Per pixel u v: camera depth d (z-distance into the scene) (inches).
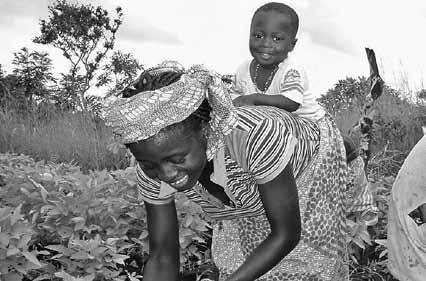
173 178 78.4
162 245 103.5
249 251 111.6
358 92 394.9
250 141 89.7
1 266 152.9
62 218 183.2
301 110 116.7
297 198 94.0
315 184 106.0
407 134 322.7
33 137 375.2
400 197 132.0
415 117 339.6
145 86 78.8
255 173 91.4
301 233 106.3
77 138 362.0
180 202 183.6
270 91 119.7
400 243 134.3
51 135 380.5
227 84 86.0
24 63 792.9
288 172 92.3
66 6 1025.5
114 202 187.5
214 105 79.6
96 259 162.6
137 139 75.2
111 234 182.5
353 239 165.5
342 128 330.6
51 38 1024.2
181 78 76.2
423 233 131.3
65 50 1024.2
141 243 182.5
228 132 81.4
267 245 94.0
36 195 191.9
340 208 111.9
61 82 920.3
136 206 191.8
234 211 104.0
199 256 187.8
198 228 183.9
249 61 125.5
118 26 1053.2
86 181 194.1
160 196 99.4
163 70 80.3
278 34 117.3
